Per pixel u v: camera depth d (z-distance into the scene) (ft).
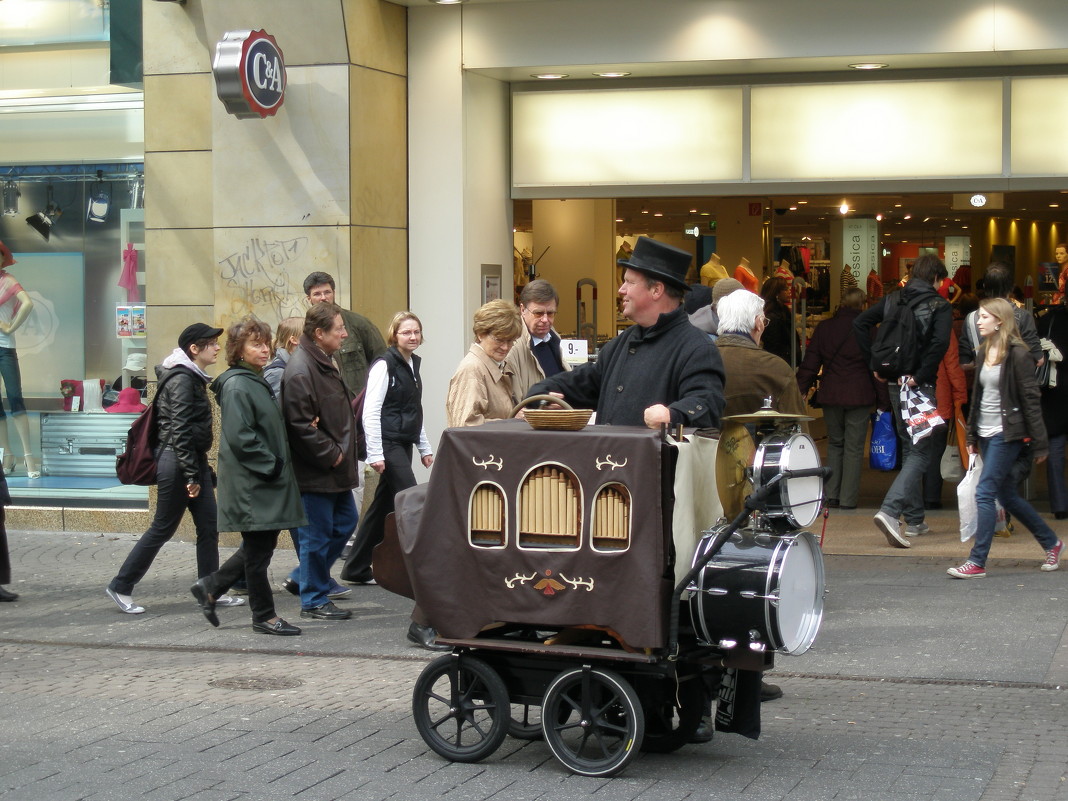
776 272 47.42
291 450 26.96
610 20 36.58
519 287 49.26
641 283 17.69
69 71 39.68
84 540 37.81
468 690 17.76
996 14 34.45
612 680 16.83
